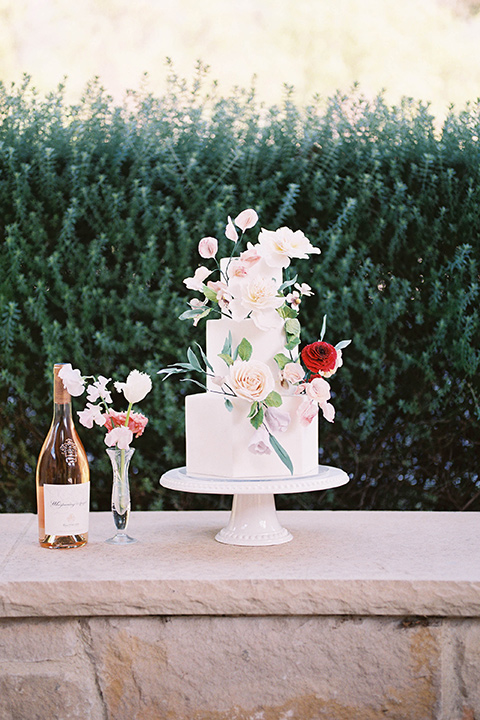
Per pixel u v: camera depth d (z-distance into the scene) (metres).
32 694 1.53
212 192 2.38
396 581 1.47
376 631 1.52
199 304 1.76
